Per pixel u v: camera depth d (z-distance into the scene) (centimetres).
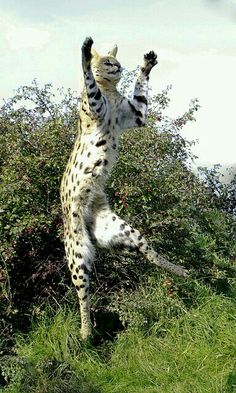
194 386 248
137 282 301
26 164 302
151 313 284
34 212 300
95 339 284
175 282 296
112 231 278
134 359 266
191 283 299
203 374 256
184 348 269
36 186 302
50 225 294
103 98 272
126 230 276
